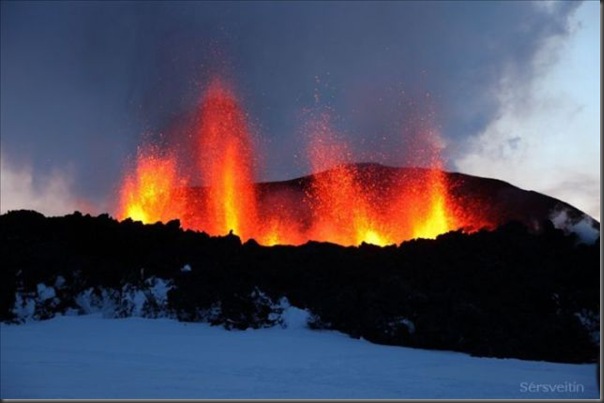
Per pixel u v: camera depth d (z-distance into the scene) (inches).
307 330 786.2
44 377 541.6
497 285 817.5
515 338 735.1
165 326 767.1
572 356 726.5
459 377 597.3
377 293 780.6
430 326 737.6
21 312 778.8
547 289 805.9
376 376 588.7
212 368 594.9
